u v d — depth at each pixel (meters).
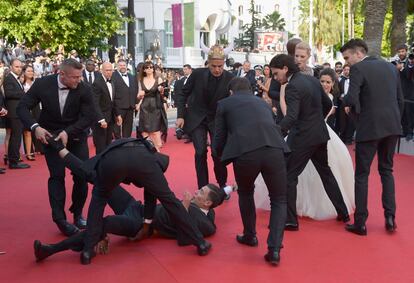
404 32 18.31
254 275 4.15
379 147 5.20
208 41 38.12
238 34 59.50
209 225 5.00
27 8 17.62
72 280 4.05
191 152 10.42
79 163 4.44
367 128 4.99
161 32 27.12
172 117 19.25
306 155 5.12
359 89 4.96
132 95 9.69
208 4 36.00
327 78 5.84
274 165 4.33
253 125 4.37
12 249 4.75
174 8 21.48
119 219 4.69
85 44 19.28
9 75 8.59
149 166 4.29
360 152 5.08
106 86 9.28
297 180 5.25
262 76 12.59
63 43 18.64
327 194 5.53
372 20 13.59
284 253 4.64
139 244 4.87
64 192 5.14
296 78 5.00
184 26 21.20
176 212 4.53
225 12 37.25
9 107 8.59
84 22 18.81
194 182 7.56
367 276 4.14
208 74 5.96
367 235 5.13
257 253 4.64
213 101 5.98
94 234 4.38
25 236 5.12
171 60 35.91
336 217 5.69
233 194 6.68
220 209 6.04
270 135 4.36
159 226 4.96
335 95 10.99
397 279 4.09
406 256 4.57
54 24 18.16
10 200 6.57
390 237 5.07
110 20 20.12
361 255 4.59
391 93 5.04
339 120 11.16
